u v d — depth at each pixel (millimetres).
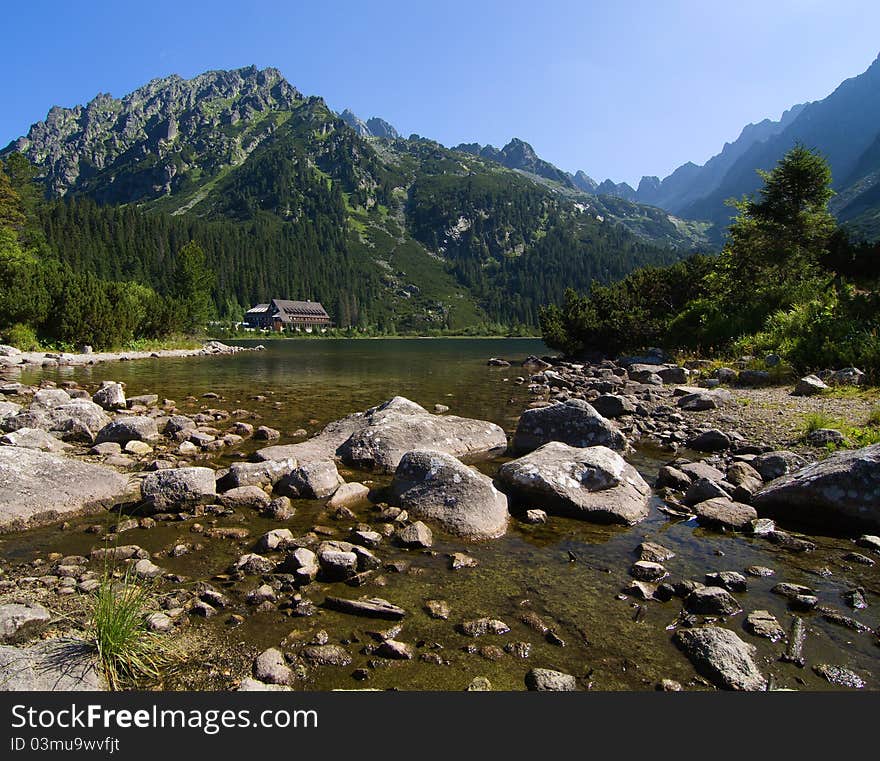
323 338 134000
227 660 4078
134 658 3938
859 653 4277
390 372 30156
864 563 5984
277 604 4914
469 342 104625
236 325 128625
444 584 5395
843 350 18734
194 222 186250
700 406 15375
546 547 6422
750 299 29906
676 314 34344
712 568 5840
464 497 7172
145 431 11266
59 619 4465
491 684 3889
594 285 40719
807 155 30062
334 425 11797
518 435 11258
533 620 4715
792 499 7184
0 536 6387
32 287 40031
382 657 4180
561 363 36000
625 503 7473
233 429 12844
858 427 11023
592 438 10719
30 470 7168
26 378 24203
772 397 16016
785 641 4414
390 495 7934
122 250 128500
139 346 46625
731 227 33375
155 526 6828
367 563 5727
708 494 7949
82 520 7016
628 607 4992
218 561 5832
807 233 30734
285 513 7242
